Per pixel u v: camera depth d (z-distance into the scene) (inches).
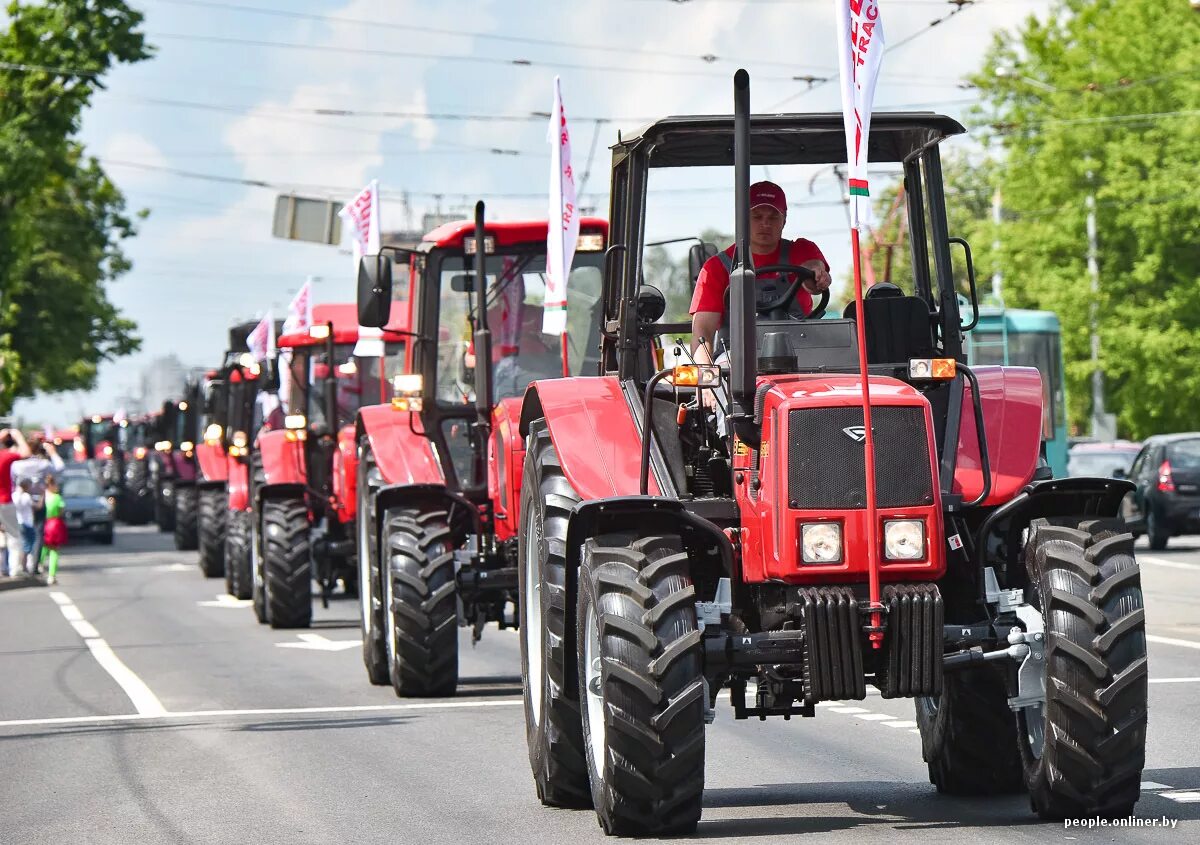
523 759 1107.3
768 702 839.7
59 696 1523.1
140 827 906.7
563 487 955.3
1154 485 3161.9
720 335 900.0
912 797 923.4
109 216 6092.5
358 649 1883.6
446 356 1563.7
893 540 798.5
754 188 932.0
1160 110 4940.9
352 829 880.9
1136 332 4918.8
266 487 2161.7
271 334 2432.3
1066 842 765.9
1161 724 1159.6
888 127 919.7
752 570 821.9
